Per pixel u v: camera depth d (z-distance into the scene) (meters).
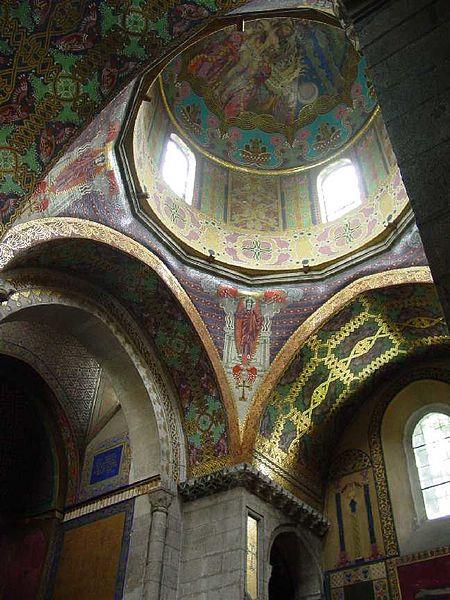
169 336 12.18
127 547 10.84
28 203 8.83
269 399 11.93
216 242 13.02
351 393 13.16
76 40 7.45
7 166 7.93
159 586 10.12
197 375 12.12
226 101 14.47
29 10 7.09
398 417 12.74
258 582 10.26
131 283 11.71
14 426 13.69
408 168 4.24
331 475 13.02
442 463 11.80
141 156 11.59
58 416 13.43
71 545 11.84
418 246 11.45
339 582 11.55
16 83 7.47
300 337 12.14
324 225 13.23
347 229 12.79
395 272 11.56
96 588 10.76
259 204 13.95
